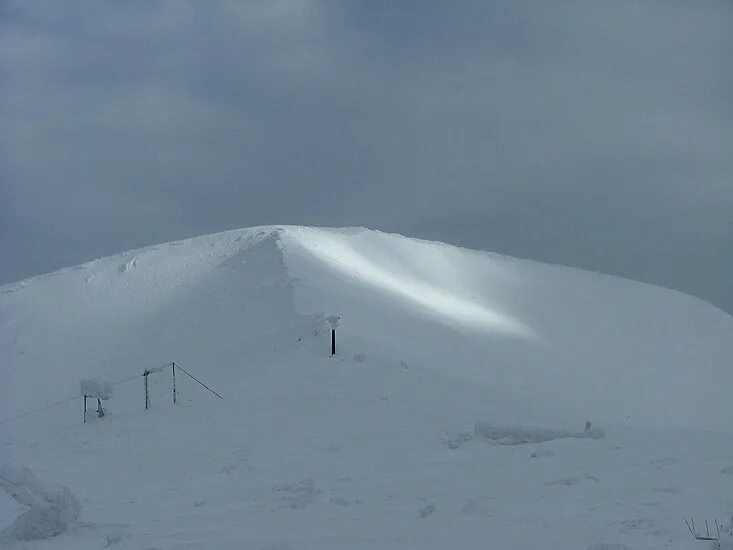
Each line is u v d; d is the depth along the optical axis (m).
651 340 66.25
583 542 8.77
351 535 9.84
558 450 16.56
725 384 58.75
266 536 10.01
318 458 17.23
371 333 42.75
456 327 53.28
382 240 71.75
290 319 44.19
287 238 62.44
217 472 16.17
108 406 34.16
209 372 35.50
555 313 68.25
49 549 9.84
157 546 9.55
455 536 9.42
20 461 18.45
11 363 50.31
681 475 12.94
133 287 60.28
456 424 21.56
